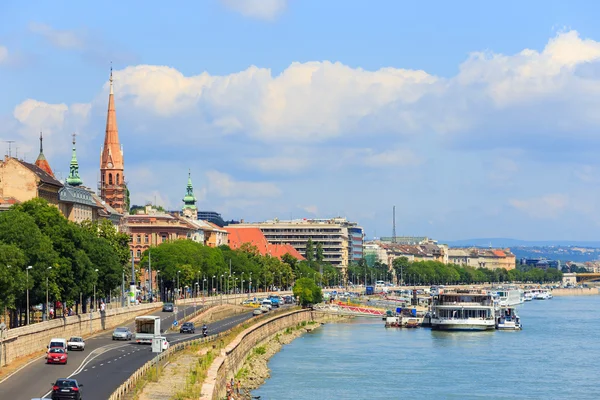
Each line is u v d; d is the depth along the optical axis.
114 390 154.12
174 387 166.12
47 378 168.00
